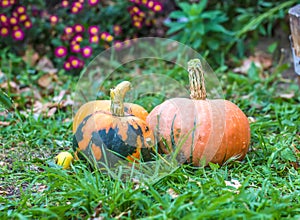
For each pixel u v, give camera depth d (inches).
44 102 175.9
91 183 104.2
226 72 211.2
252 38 221.1
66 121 156.7
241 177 110.3
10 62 196.5
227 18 214.1
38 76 196.2
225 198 92.1
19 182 112.3
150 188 97.1
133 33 225.8
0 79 185.9
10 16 215.6
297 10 145.6
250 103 170.7
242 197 94.7
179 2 233.6
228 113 117.6
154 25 236.1
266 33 221.3
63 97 169.9
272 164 120.3
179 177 107.7
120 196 96.8
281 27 219.0
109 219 91.3
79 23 217.8
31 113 152.9
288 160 122.0
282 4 201.3
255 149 129.6
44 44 219.9
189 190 100.8
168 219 87.4
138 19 221.1
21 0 218.4
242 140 117.6
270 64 212.2
